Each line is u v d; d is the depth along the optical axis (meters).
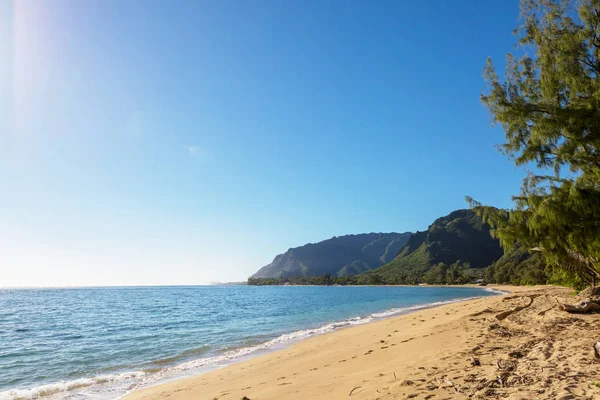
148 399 8.74
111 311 47.84
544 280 88.94
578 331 9.79
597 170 6.90
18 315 42.66
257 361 12.94
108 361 15.15
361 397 5.75
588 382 5.07
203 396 8.18
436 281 189.00
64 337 23.33
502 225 7.52
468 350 8.45
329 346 14.39
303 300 69.81
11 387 11.40
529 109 7.53
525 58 8.31
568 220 6.43
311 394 6.60
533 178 7.26
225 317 35.16
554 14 7.68
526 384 5.33
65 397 9.62
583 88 7.04
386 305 46.53
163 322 31.38
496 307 19.70
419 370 7.00
